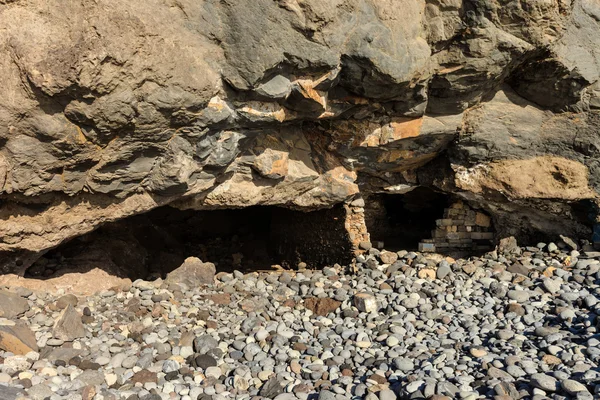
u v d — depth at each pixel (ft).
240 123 22.70
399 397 17.88
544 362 19.60
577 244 32.89
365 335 23.21
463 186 31.30
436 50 24.03
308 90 22.22
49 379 17.19
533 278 29.53
